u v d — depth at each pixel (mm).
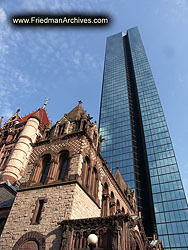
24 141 48031
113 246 18859
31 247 21484
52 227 22172
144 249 25562
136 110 125188
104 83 146250
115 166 99750
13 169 43250
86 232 20938
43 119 59844
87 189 27328
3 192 36219
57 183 25797
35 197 25719
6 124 58812
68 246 20219
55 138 32719
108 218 20922
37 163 30172
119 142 108562
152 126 109688
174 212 78812
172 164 92500
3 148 50969
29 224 23297
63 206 23469
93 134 34562
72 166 27422
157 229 76812
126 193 48781
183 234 72500
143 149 106188
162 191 86188
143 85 132125
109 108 128500
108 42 184625
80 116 36906
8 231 23484
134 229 23031
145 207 86500
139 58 152500
